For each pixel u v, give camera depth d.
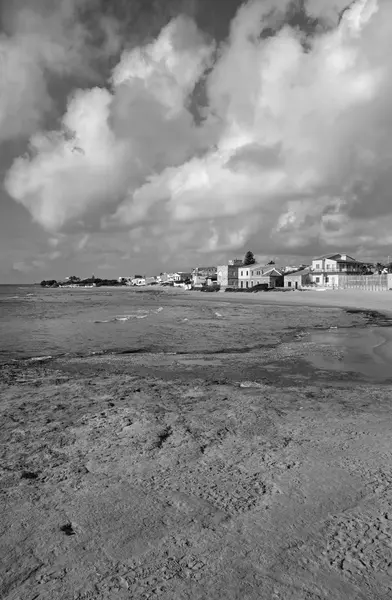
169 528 4.09
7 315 45.88
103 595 3.16
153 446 6.43
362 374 13.32
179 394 10.14
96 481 5.18
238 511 4.41
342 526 4.11
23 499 4.71
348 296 77.50
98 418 7.98
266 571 3.42
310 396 9.96
